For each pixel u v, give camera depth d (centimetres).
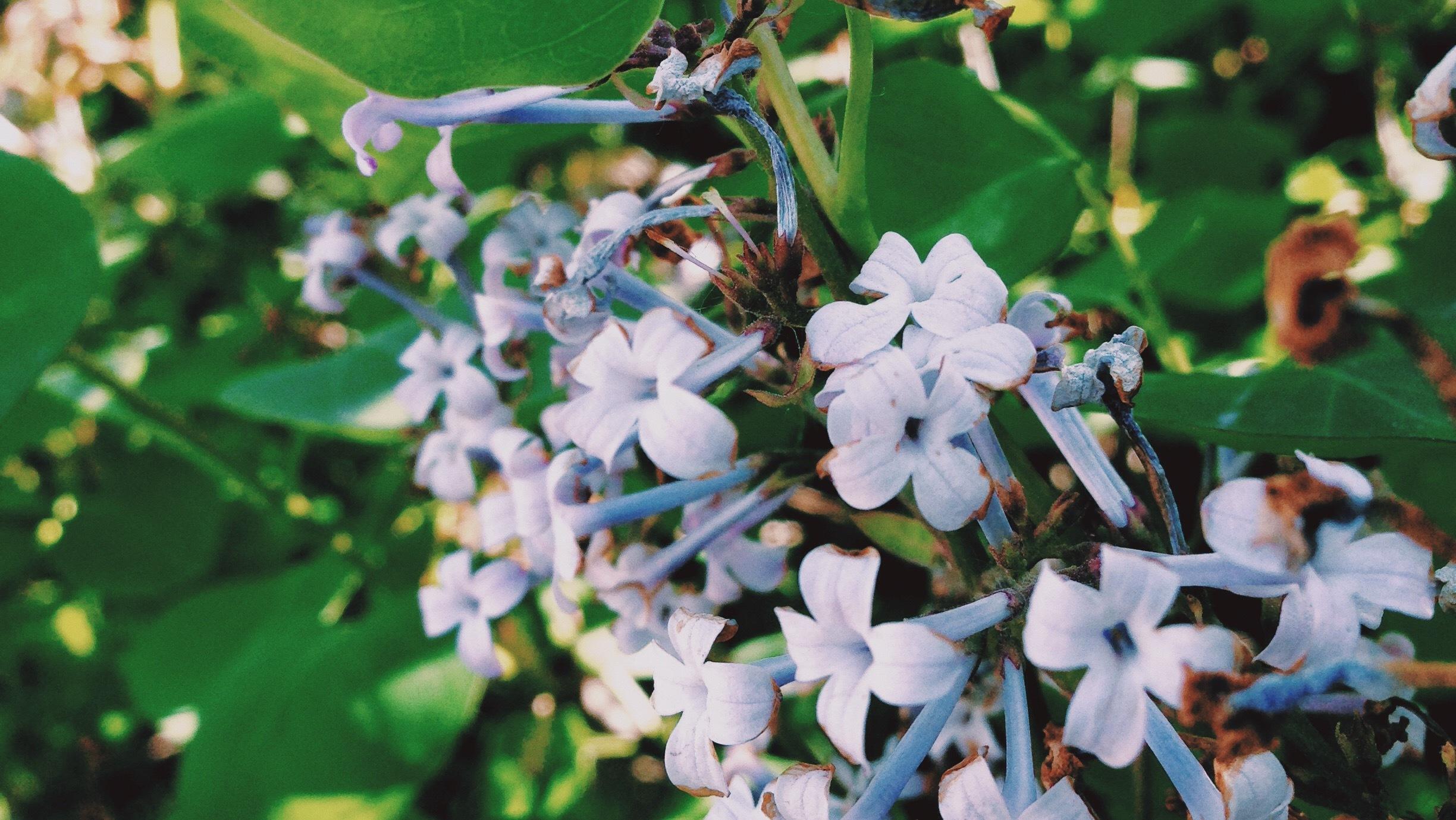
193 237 36
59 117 24
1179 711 8
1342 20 28
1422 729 11
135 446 30
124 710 35
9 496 32
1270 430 13
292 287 32
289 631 23
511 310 14
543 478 13
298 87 17
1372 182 26
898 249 10
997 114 16
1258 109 31
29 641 34
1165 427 13
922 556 13
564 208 15
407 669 20
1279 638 9
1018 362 10
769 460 13
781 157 11
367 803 19
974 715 13
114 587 29
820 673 9
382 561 26
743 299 11
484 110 11
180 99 33
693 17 18
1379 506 9
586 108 11
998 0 9
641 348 11
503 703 23
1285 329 8
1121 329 11
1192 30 29
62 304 15
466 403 16
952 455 9
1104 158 28
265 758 19
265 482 25
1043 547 10
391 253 16
